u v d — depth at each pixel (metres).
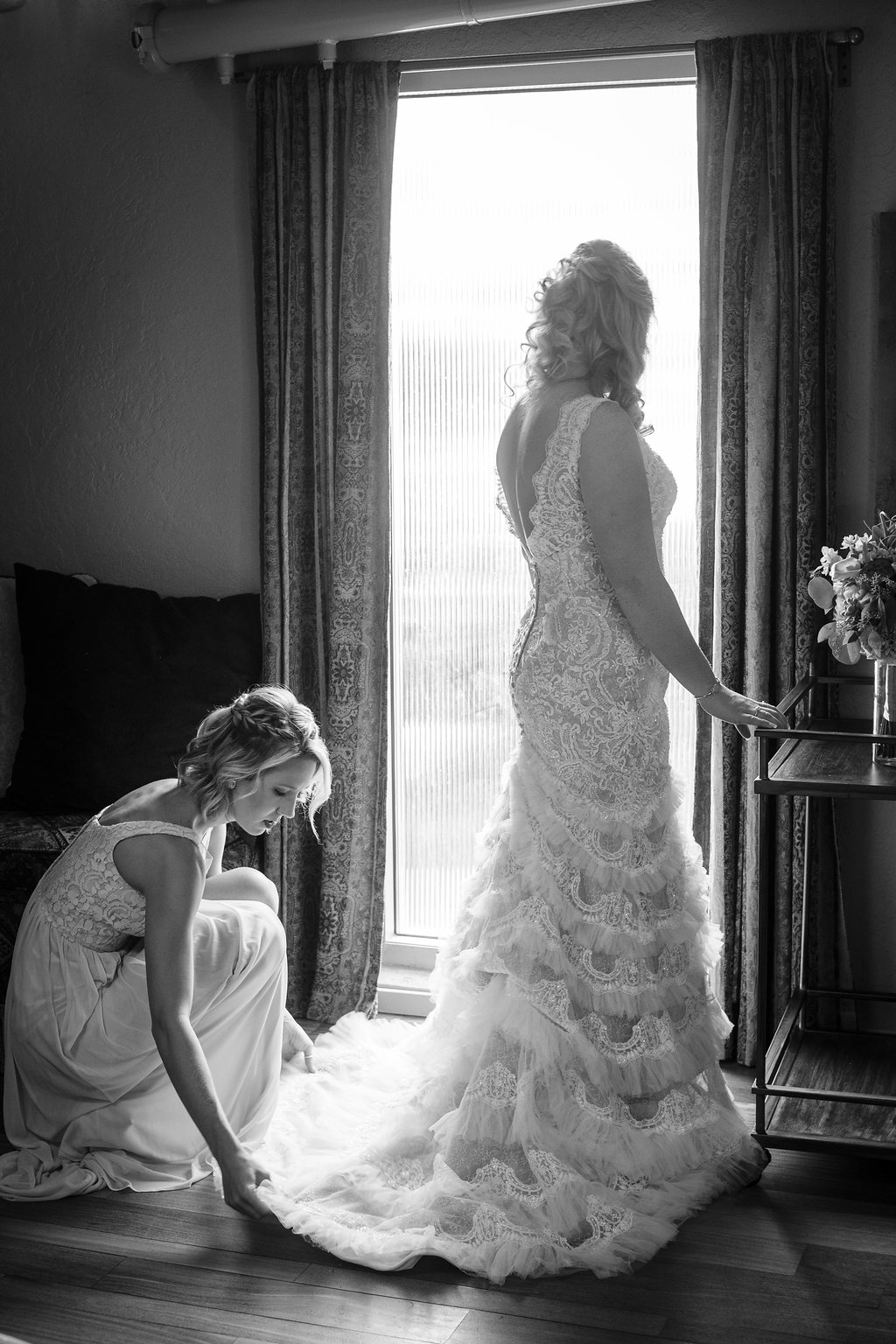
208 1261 2.41
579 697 2.54
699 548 3.22
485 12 3.09
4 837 3.40
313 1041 3.35
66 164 3.82
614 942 2.53
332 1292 2.31
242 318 3.71
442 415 3.59
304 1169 2.62
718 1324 2.20
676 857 2.66
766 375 3.12
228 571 3.82
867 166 3.13
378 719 3.51
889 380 3.13
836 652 2.70
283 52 3.53
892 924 3.29
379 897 3.53
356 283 3.40
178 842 2.63
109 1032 2.70
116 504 3.90
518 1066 2.50
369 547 3.47
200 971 2.72
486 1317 2.23
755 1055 3.10
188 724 3.62
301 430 3.53
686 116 3.33
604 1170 2.50
